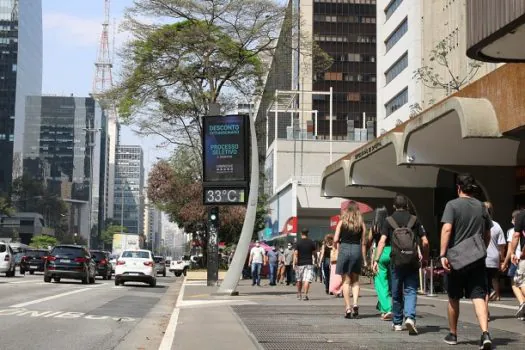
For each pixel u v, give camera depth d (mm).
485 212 8172
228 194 22031
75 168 196875
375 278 12273
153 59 33469
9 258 36625
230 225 47750
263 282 32688
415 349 8398
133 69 33781
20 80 170750
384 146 22859
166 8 33188
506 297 18375
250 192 21500
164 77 33875
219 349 8836
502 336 9477
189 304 17062
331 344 8945
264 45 35062
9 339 10227
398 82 66000
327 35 108875
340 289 16750
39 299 18172
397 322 10281
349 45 109188
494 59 11938
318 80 107938
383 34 72562
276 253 29703
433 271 20938
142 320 14180
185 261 55250
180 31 33031
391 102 69312
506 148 19938
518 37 10672
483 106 15578
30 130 194250
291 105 83125
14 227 140375
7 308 15078
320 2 109375
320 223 65375
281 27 34781
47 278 30750
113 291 24484
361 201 33438
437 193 27953
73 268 30500
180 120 35062
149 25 33438
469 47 11383
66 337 10703
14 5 168000
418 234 10250
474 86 16578
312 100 107125
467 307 14633
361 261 12227
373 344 8891
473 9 11312
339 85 108438
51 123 198750
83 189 195375
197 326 11508
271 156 74750
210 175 22266
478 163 20578
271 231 63281
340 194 33188
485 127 15297
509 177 20594
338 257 12242
